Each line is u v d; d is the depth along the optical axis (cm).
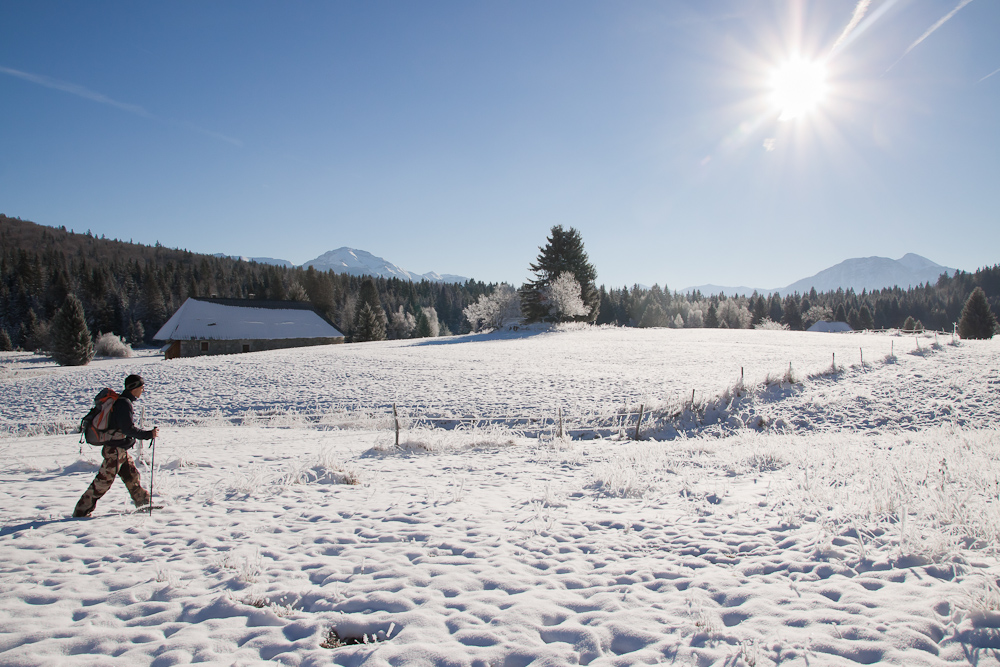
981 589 348
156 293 11862
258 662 306
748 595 379
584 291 7469
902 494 571
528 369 2953
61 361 5250
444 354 3853
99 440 607
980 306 7012
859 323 15338
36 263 13812
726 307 14762
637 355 3538
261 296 13988
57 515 617
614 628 337
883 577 393
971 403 1822
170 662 303
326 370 3016
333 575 436
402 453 1153
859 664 284
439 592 400
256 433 1529
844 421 1700
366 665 298
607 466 895
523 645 319
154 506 651
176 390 2412
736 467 866
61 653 314
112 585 416
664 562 455
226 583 419
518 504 672
